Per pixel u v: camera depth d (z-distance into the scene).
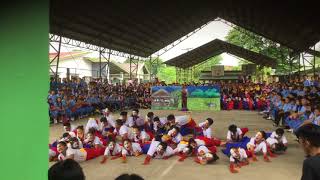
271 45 38.03
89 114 17.97
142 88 24.05
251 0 16.64
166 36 26.83
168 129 9.62
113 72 38.84
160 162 7.84
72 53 34.53
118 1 15.52
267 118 16.58
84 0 14.59
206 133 9.50
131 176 1.95
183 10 20.25
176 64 37.12
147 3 16.88
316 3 13.70
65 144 7.55
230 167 7.12
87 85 21.45
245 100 21.70
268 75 34.34
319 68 27.28
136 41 25.33
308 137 2.38
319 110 9.32
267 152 8.40
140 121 10.56
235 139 8.93
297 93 14.80
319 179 2.21
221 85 24.62
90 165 7.54
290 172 6.91
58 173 1.89
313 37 20.92
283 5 15.45
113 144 8.20
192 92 21.41
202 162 7.64
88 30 19.39
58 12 15.33
